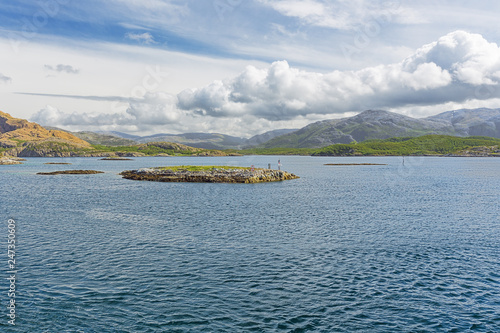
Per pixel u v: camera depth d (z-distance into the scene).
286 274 28.78
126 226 46.09
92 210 59.19
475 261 31.98
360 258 32.81
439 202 70.12
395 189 96.56
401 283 27.05
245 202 69.38
